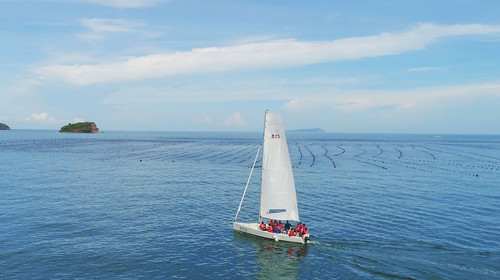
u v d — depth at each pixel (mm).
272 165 42375
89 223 47625
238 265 34906
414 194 69375
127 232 44250
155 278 31766
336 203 60688
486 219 50531
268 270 33781
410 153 190750
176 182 83000
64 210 54094
